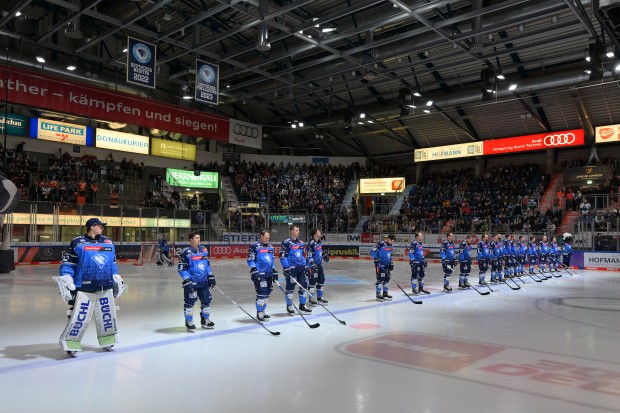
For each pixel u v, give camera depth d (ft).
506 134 114.01
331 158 140.46
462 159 131.34
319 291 38.58
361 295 45.32
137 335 26.35
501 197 107.96
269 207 120.37
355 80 98.63
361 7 63.67
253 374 18.74
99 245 22.26
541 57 86.38
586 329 28.60
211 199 123.44
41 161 101.24
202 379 18.03
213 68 72.90
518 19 65.00
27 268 74.43
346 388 17.04
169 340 25.00
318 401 15.65
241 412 14.66
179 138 124.36
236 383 17.56
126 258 93.25
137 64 65.05
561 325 29.91
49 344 24.00
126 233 95.04
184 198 115.14
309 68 97.96
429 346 23.84
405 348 23.35
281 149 143.13
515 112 105.81
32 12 90.38
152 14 82.53
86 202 95.76
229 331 27.53
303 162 139.03
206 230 107.65
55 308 35.91
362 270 78.18
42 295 43.21
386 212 123.85
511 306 38.27
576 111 99.86
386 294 42.22
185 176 119.34
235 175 128.57
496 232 97.19
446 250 48.75
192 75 109.09
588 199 95.09
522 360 21.20
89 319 21.74
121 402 15.49
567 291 49.55
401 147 133.69
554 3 61.82
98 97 98.48
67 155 100.12
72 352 21.33
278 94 116.26
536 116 103.71
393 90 108.99
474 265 95.25
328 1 74.23
